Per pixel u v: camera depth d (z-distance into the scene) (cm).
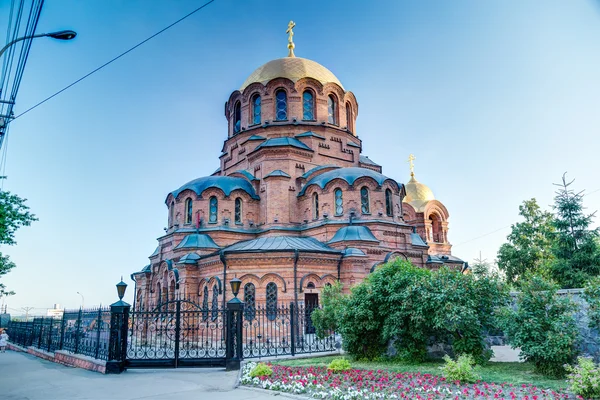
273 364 1831
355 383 1362
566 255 3272
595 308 1396
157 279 3697
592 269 3122
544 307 1472
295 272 2881
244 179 3800
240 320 1916
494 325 1716
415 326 1786
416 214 5291
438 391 1208
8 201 2980
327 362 1884
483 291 1753
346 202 3372
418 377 1440
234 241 3491
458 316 1614
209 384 1521
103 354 2047
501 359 1938
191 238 3356
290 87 3994
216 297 2983
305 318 2520
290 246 3008
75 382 1622
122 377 1712
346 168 3581
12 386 1589
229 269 2920
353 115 4372
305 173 3788
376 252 3222
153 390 1424
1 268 3250
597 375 1108
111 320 1869
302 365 1791
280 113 4025
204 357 1894
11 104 1308
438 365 1747
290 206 3628
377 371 1565
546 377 1405
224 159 4338
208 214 3519
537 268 4422
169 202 3822
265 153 3744
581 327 1554
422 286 1794
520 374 1476
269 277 2892
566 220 3309
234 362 1855
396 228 3425
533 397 1095
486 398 1130
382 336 1888
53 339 2842
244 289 2877
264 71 4172
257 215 3672
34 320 3500
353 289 2019
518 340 1462
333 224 3300
